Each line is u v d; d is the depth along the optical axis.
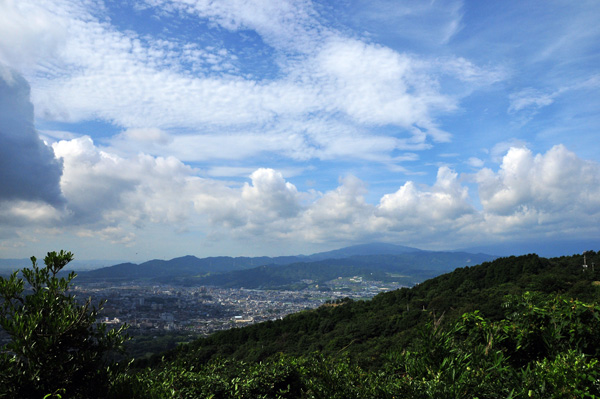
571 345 3.22
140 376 4.29
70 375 2.82
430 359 3.38
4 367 2.65
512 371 2.91
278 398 5.97
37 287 3.10
